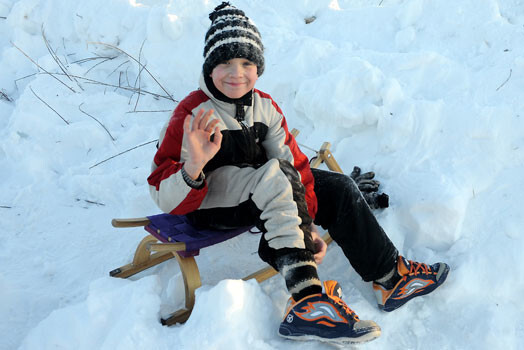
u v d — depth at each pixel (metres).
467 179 2.81
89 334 2.24
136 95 3.94
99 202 3.27
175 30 3.87
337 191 2.37
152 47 3.93
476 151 2.91
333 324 2.11
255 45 2.23
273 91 3.62
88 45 4.22
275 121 2.46
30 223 3.13
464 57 3.48
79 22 4.23
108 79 4.11
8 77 4.18
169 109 3.83
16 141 3.60
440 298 2.43
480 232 2.64
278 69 3.62
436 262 2.58
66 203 3.27
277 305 2.35
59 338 2.25
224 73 2.23
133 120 3.76
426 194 2.73
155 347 2.11
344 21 4.02
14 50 4.23
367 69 3.32
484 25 3.56
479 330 2.28
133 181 3.31
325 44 3.71
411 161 2.96
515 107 3.00
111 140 3.62
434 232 2.67
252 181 2.21
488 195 2.78
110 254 2.88
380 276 2.37
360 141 3.24
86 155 3.59
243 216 2.30
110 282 2.41
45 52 4.32
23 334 2.41
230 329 2.10
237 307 2.13
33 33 4.44
